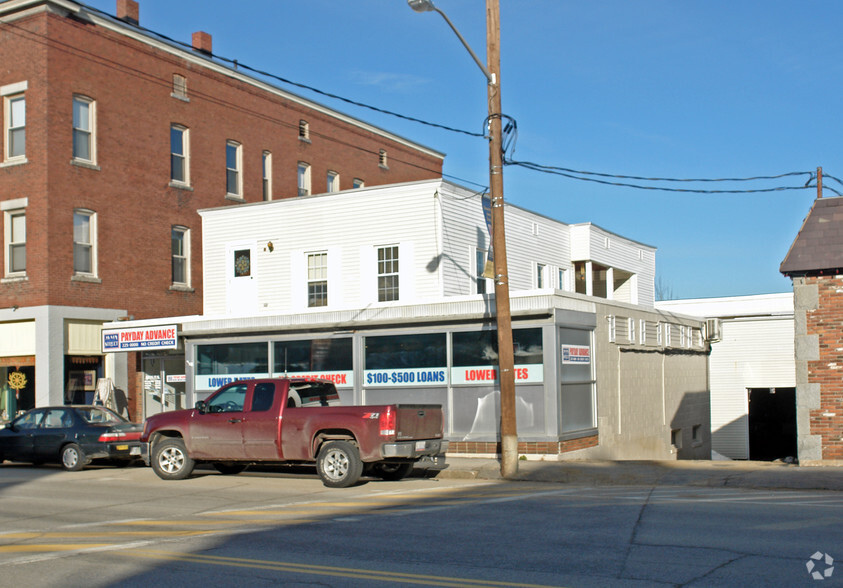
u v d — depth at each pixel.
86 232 28.97
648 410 25.39
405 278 24.72
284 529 11.06
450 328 20.78
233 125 35.44
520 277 27.77
